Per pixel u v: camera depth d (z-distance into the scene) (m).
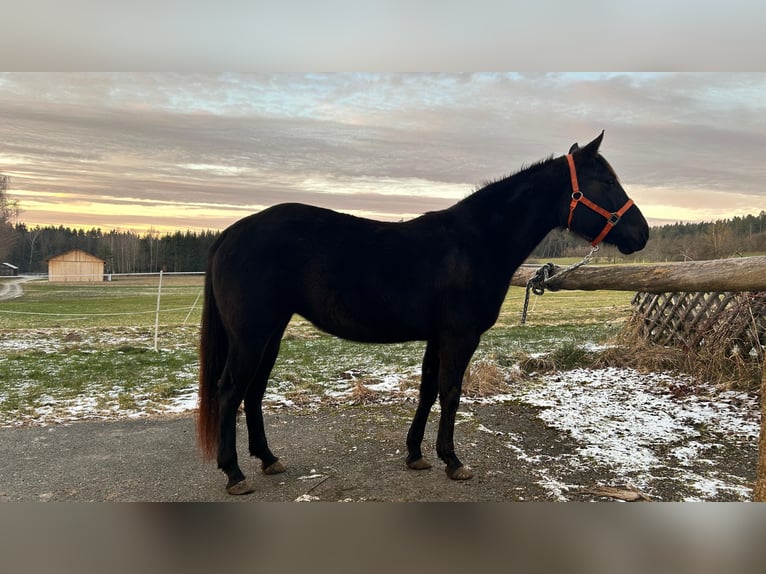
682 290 3.14
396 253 2.94
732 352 5.17
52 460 3.37
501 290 3.13
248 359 2.86
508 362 6.34
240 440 3.79
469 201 3.22
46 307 16.48
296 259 2.86
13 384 5.48
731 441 3.69
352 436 3.86
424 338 3.15
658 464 3.29
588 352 6.64
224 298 2.87
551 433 3.90
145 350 7.85
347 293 2.89
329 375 5.95
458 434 3.88
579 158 3.19
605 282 3.70
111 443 3.71
